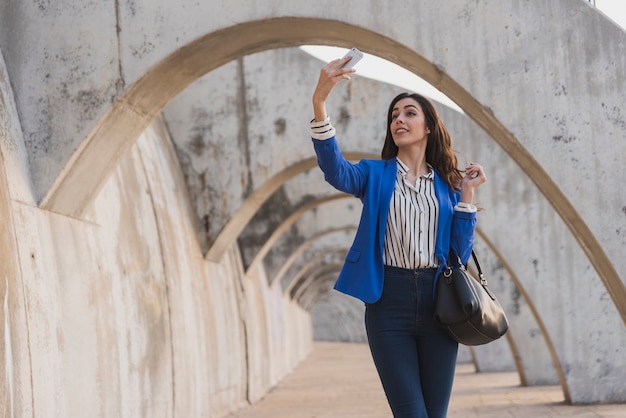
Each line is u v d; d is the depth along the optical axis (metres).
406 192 3.86
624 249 6.19
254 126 11.62
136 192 9.04
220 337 12.29
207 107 11.70
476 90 6.23
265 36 6.62
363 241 3.80
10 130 6.05
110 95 6.29
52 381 5.72
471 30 6.26
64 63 6.33
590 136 6.19
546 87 6.21
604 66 6.20
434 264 3.80
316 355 37.97
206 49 6.51
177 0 6.35
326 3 6.26
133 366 7.75
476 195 12.56
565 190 6.21
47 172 6.23
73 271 6.54
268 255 18.94
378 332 3.77
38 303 5.68
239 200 11.59
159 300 9.03
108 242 7.64
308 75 11.58
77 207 6.84
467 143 12.80
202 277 11.63
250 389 14.37
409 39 6.26
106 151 6.66
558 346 11.76
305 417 10.85
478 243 16.03
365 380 18.58
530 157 6.25
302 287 27.16
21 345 5.28
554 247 12.25
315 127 3.76
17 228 5.65
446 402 3.82
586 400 11.43
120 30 6.34
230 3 6.31
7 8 6.40
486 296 3.81
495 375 17.58
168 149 11.30
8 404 4.95
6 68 6.33
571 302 11.92
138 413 7.77
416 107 3.98
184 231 10.94
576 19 6.22
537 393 12.97
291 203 15.02
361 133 11.94
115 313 7.41
